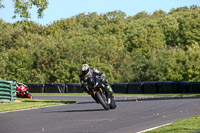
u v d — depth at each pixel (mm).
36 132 22203
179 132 19797
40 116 32938
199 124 22578
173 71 160875
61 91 119312
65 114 34062
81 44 197250
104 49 197125
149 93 96812
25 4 72875
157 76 159125
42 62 183375
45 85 122562
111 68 183500
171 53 180750
